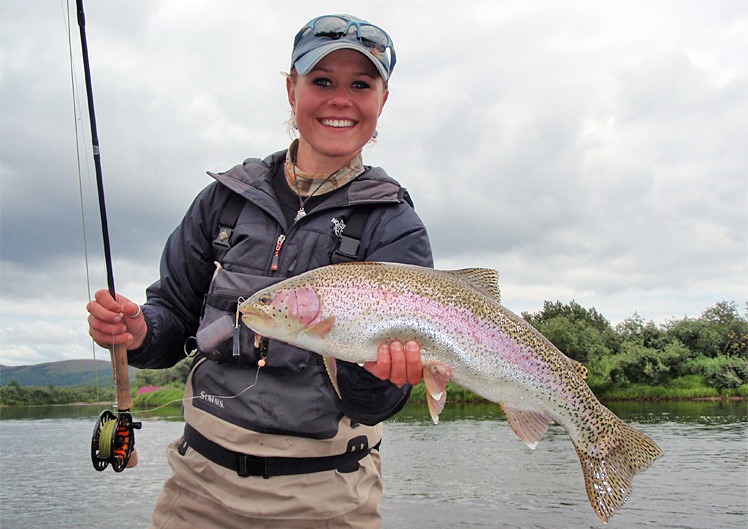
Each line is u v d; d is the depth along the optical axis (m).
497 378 0.89
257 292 0.84
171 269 0.97
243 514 0.81
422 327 0.84
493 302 0.92
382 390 0.82
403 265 0.87
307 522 0.81
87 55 1.01
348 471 0.86
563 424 0.95
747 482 3.70
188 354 1.00
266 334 0.82
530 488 3.75
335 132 0.90
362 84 0.91
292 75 1.00
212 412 0.84
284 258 0.89
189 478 0.85
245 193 0.92
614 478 0.95
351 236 0.90
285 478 0.82
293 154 1.00
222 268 0.90
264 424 0.81
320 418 0.82
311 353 0.84
